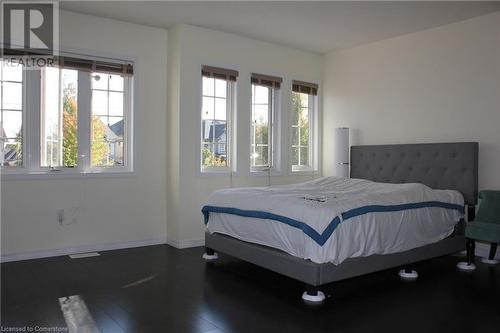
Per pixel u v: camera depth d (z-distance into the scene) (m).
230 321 2.53
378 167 5.05
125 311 2.68
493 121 4.14
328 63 5.86
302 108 5.84
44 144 4.14
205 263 3.95
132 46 4.60
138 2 3.98
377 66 5.21
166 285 3.24
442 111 4.55
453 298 2.99
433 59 4.63
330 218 2.87
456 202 4.04
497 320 2.58
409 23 4.50
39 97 4.07
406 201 3.53
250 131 5.21
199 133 4.76
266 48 5.32
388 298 2.98
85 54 4.29
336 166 5.36
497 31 4.11
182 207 4.64
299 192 3.84
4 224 3.90
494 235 3.51
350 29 4.75
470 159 4.16
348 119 5.58
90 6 4.08
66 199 4.22
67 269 3.66
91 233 4.38
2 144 3.93
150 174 4.76
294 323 2.51
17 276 3.43
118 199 4.55
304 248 2.96
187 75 4.65
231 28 4.78
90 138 4.40
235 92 5.07
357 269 3.07
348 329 2.43
